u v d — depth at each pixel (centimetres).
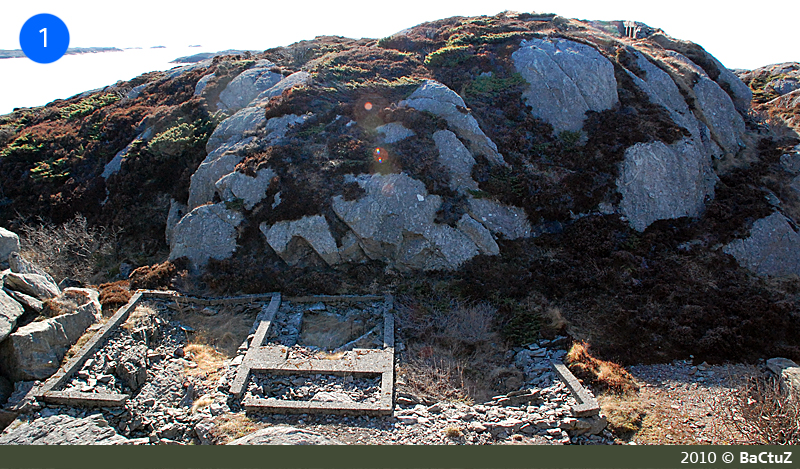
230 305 1255
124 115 2039
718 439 876
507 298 1252
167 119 1909
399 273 1345
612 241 1395
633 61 1973
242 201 1446
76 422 855
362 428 870
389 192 1390
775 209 1502
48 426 841
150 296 1248
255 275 1327
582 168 1559
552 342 1122
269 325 1147
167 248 1596
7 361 943
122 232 1648
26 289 1077
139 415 907
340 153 1512
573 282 1291
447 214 1392
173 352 1091
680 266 1335
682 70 2002
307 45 2430
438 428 870
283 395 955
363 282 1323
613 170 1538
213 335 1152
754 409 884
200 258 1379
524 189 1470
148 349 1080
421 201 1389
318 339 1153
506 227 1425
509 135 1638
